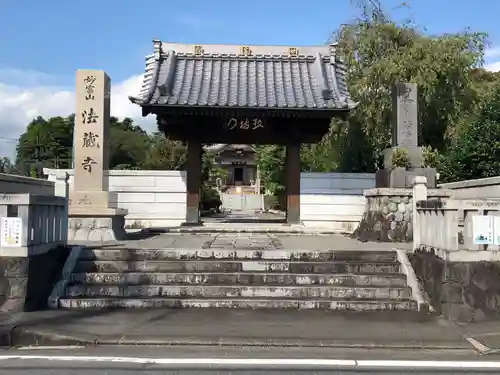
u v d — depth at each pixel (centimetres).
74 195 1330
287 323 798
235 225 1716
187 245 1215
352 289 938
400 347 698
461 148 1611
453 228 853
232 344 703
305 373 585
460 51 2025
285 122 1725
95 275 970
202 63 1870
